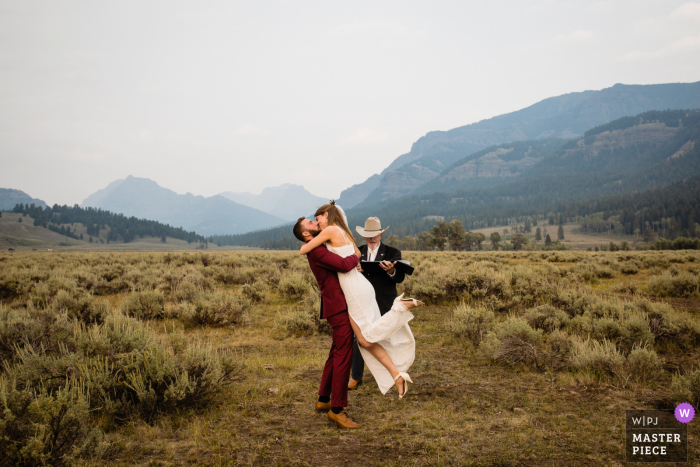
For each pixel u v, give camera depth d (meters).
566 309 8.47
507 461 3.08
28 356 4.06
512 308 9.36
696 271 16.69
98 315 7.50
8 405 2.91
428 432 3.55
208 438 3.38
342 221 3.93
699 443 3.32
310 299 10.16
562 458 3.12
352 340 3.80
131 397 3.82
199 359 4.25
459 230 123.62
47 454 2.64
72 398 3.01
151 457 3.08
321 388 3.98
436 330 7.71
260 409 4.05
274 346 6.70
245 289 11.43
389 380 3.72
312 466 3.00
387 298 4.65
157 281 12.78
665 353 5.93
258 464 3.01
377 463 3.04
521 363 5.42
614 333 6.19
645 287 12.98
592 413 3.94
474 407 4.12
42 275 12.81
